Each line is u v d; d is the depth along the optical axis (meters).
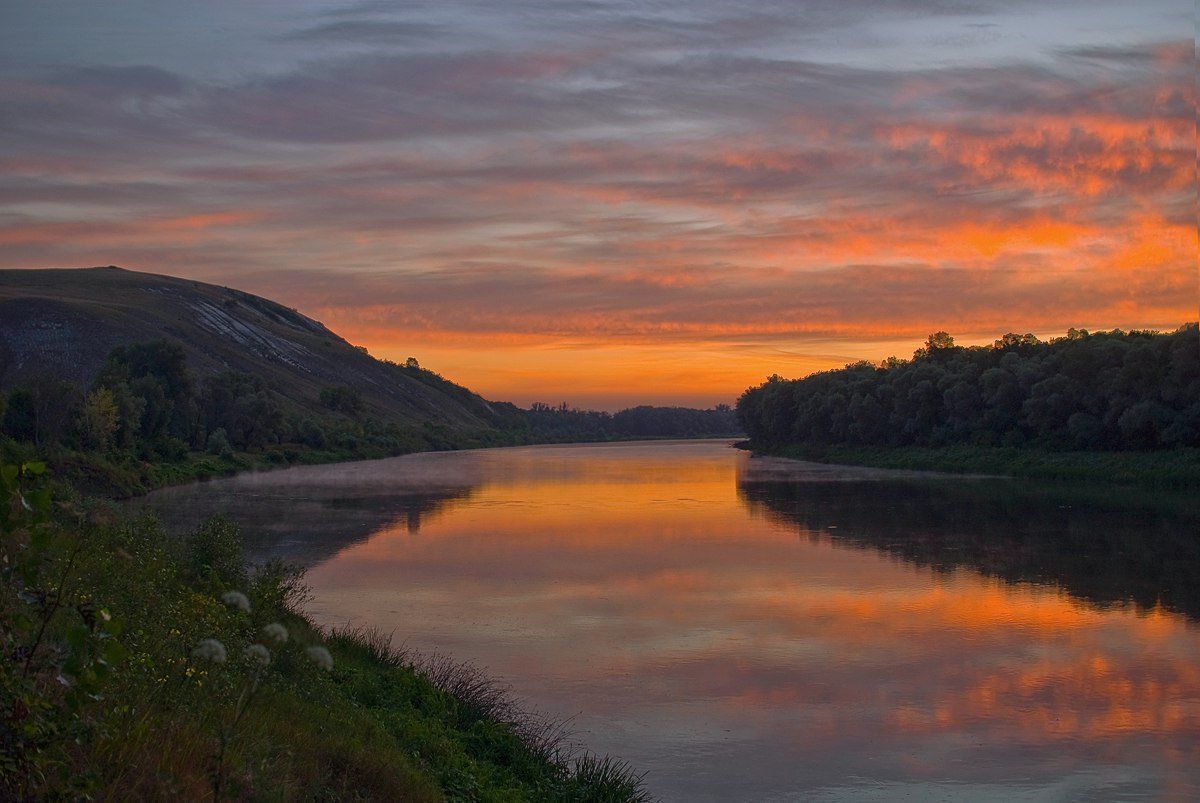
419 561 36.47
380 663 17.84
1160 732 17.77
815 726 17.94
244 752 8.70
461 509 57.00
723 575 33.34
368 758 10.37
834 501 59.78
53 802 6.32
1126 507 53.34
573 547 40.34
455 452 168.25
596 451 171.62
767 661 22.23
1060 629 25.31
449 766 12.47
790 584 31.62
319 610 27.17
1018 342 101.19
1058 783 15.50
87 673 6.42
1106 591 30.11
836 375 128.50
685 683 20.48
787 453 126.88
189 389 107.50
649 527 47.50
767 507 56.75
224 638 11.80
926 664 22.09
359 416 191.62
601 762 15.84
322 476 90.38
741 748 16.81
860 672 21.41
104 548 15.91
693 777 15.54
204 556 21.11
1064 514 50.47
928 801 14.81
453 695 16.33
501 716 16.52
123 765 7.20
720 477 85.56
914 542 41.00
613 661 22.05
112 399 78.12
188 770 7.62
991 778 15.69
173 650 10.43
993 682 20.75
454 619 26.20
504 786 12.63
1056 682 20.77
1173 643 23.88
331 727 11.23
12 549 6.92
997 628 25.44
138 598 12.22
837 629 25.30
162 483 75.44
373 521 50.19
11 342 173.00
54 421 69.69
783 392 135.12
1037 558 36.47
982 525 46.44
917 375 102.56
